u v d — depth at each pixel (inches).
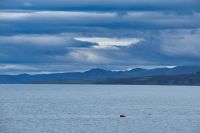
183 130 5748.0
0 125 6122.1
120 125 6136.8
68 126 6013.8
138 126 6058.1
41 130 5664.4
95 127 5930.1
